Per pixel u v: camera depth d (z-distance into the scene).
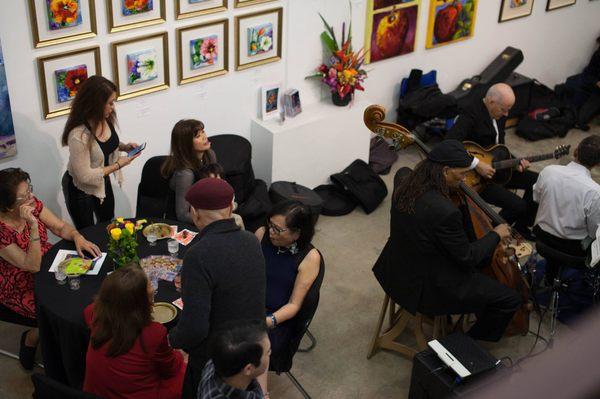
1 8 3.32
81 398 2.06
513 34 6.33
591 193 3.36
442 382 2.74
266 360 1.82
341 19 4.91
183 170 3.34
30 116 3.68
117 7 3.71
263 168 4.82
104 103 3.36
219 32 4.25
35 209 3.11
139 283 2.27
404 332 3.69
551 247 3.60
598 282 3.60
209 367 1.94
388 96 5.69
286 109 4.79
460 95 5.97
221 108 4.54
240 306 2.15
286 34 4.63
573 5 6.69
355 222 4.82
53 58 3.59
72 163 3.45
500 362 2.76
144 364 2.35
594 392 0.29
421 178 2.85
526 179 4.40
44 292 2.80
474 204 3.36
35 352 3.21
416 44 5.58
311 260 2.71
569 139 6.35
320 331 3.68
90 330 2.60
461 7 5.68
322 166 5.03
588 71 6.70
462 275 2.96
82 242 3.09
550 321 3.80
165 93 4.20
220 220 2.14
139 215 3.82
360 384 3.32
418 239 2.86
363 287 4.10
